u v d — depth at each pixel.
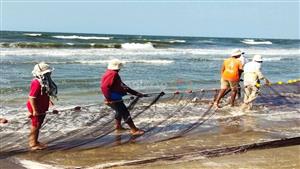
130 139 8.02
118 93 8.30
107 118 9.41
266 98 12.33
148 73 22.47
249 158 7.25
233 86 11.21
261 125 9.32
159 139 8.05
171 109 10.62
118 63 8.26
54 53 34.25
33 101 7.21
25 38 53.84
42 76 7.19
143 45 48.91
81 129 8.58
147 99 11.59
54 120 9.19
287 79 21.52
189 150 7.33
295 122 9.68
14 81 17.53
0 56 30.17
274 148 7.93
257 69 10.91
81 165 6.55
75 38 59.94
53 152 7.20
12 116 10.18
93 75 20.91
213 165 6.82
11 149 7.29
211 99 12.06
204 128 8.94
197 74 22.86
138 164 6.75
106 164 6.60
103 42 56.03
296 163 7.05
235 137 8.25
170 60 32.66
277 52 52.41
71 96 14.06
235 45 68.88
